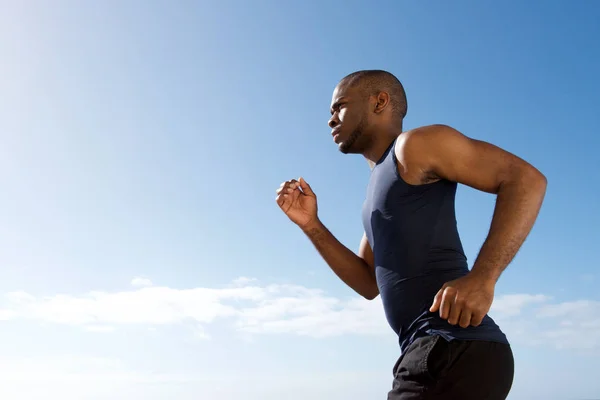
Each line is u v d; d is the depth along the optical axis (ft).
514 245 5.53
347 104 7.71
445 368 5.89
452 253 6.35
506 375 5.96
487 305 5.34
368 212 7.02
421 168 6.34
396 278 6.47
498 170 5.92
